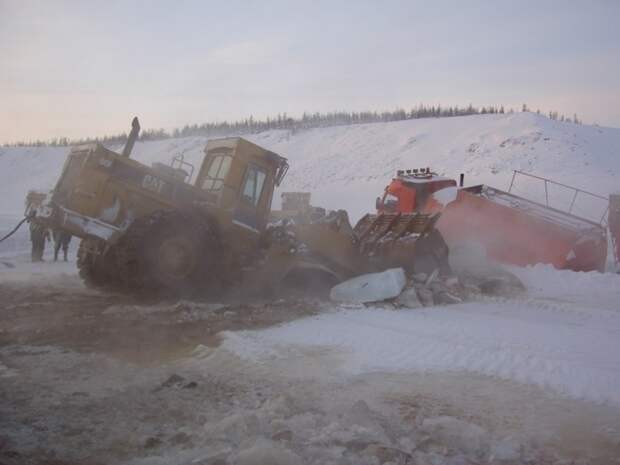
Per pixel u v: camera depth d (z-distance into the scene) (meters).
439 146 64.75
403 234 11.51
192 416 4.25
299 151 80.50
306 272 10.43
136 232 9.02
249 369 5.57
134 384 5.00
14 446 3.62
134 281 9.03
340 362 5.91
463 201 14.09
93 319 7.70
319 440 3.72
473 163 54.62
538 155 53.19
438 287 10.10
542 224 13.52
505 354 6.25
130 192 9.58
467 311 9.11
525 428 4.23
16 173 88.62
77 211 9.31
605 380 5.39
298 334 7.12
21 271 13.17
